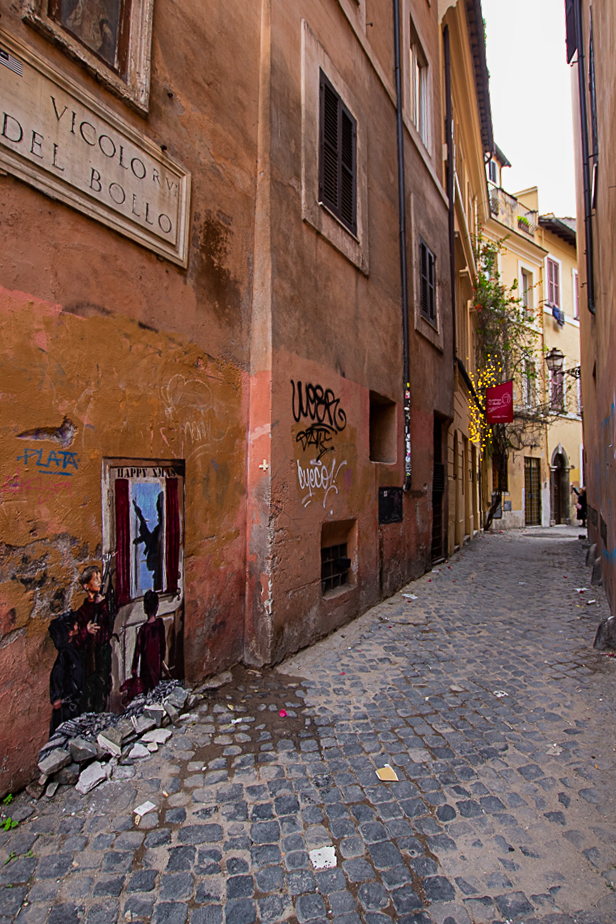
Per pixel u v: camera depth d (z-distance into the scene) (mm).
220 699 3543
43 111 2539
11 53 2396
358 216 5922
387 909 1944
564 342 24125
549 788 2686
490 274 18422
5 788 2359
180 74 3486
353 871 2123
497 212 20875
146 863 2125
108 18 2961
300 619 4484
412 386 7797
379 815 2465
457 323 12547
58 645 2609
